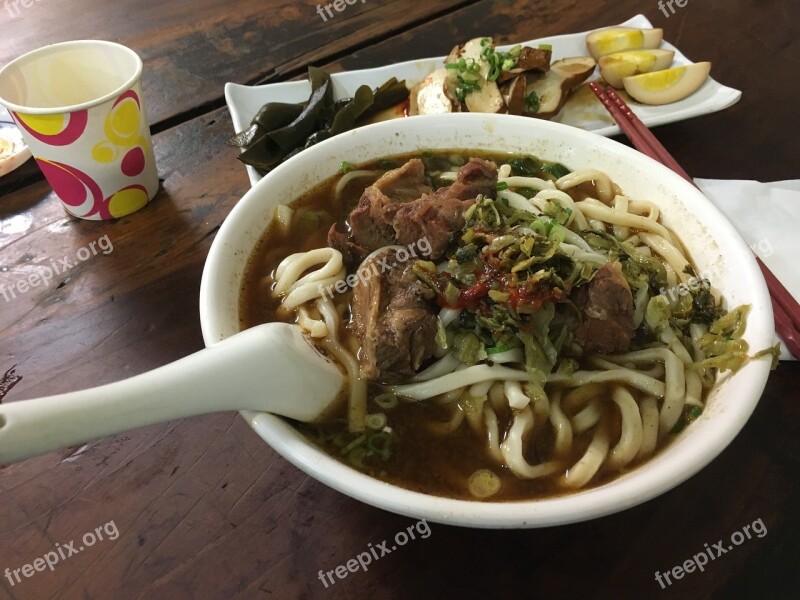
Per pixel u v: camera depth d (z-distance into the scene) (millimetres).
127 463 243
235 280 260
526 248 238
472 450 236
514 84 410
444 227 261
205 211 357
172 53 477
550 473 229
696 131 404
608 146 307
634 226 288
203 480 238
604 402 249
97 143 319
